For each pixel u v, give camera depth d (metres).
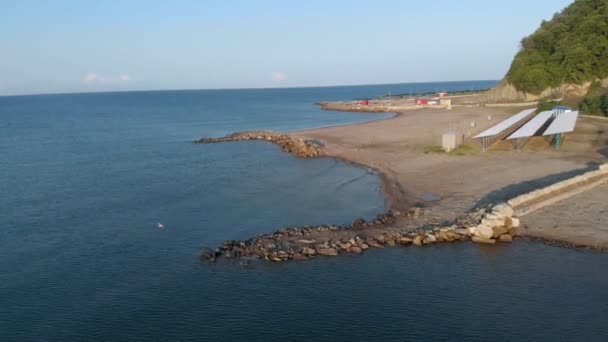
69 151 74.25
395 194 41.34
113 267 28.34
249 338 20.81
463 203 36.94
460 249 29.08
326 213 37.53
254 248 29.88
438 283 25.06
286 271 26.89
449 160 52.47
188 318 22.55
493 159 51.31
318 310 22.86
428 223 33.06
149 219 37.22
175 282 26.12
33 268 28.38
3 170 58.44
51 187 48.72
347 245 29.55
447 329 21.05
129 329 21.80
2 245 32.09
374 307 22.98
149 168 58.56
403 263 27.47
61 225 36.22
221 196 43.66
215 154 68.44
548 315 21.78
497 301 23.12
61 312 23.34
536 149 54.88
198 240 32.41
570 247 28.34
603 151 52.09
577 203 34.53
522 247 28.81
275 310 22.97
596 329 20.62
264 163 60.03
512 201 33.91
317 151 63.94
